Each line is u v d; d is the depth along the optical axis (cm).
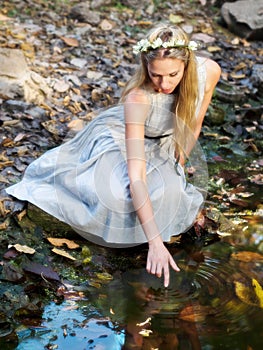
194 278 269
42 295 252
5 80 413
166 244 296
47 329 232
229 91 472
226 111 455
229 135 427
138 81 274
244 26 590
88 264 275
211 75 297
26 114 400
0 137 374
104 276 268
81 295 254
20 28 517
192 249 293
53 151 314
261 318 242
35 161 316
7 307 241
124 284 263
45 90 427
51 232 296
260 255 289
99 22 567
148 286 262
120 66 494
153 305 249
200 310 246
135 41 548
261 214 327
